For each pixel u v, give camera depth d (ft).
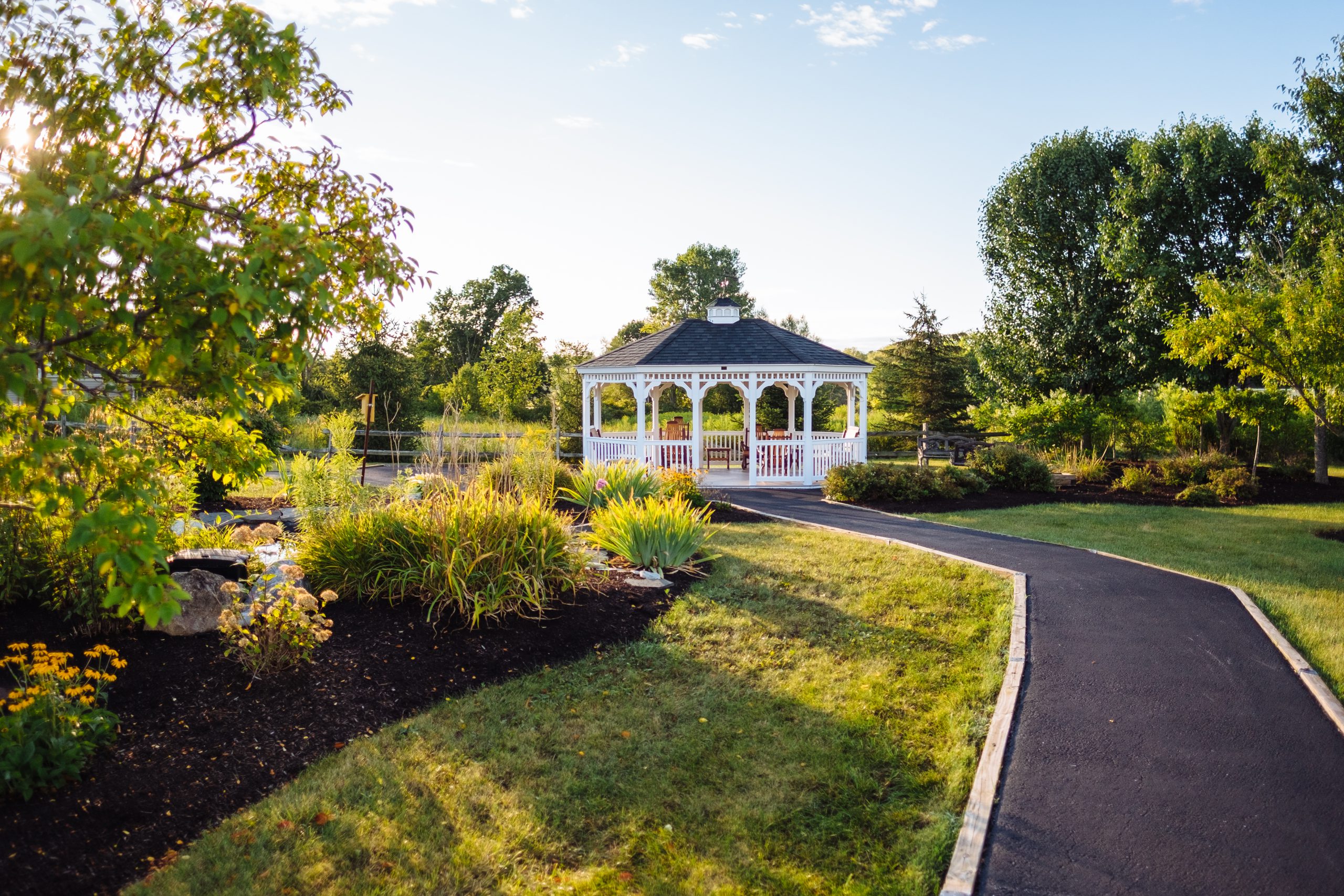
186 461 15.96
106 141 13.42
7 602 20.61
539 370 133.49
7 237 8.39
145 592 10.44
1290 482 62.18
